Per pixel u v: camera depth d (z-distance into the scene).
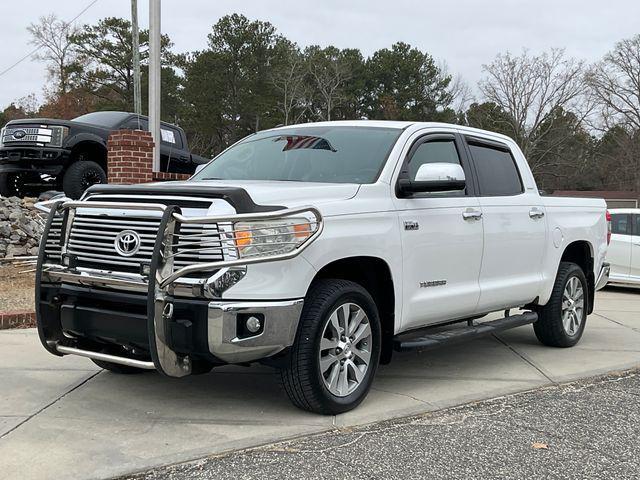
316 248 4.05
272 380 5.17
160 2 11.59
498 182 5.88
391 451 3.78
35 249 10.48
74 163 11.63
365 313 4.46
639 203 51.41
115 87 58.06
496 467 3.60
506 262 5.70
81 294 4.17
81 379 5.08
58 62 59.22
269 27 57.06
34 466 3.46
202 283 3.72
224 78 55.09
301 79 58.72
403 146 4.98
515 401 4.83
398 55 65.81
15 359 5.60
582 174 64.75
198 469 3.49
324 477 3.42
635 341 7.14
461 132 5.68
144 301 3.88
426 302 4.89
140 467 3.47
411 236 4.73
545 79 57.16
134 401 4.59
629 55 55.56
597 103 56.62
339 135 5.32
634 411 4.63
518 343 6.95
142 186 4.13
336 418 4.28
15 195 12.55
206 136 57.50
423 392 4.98
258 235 3.80
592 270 7.07
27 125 11.19
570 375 5.58
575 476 3.51
